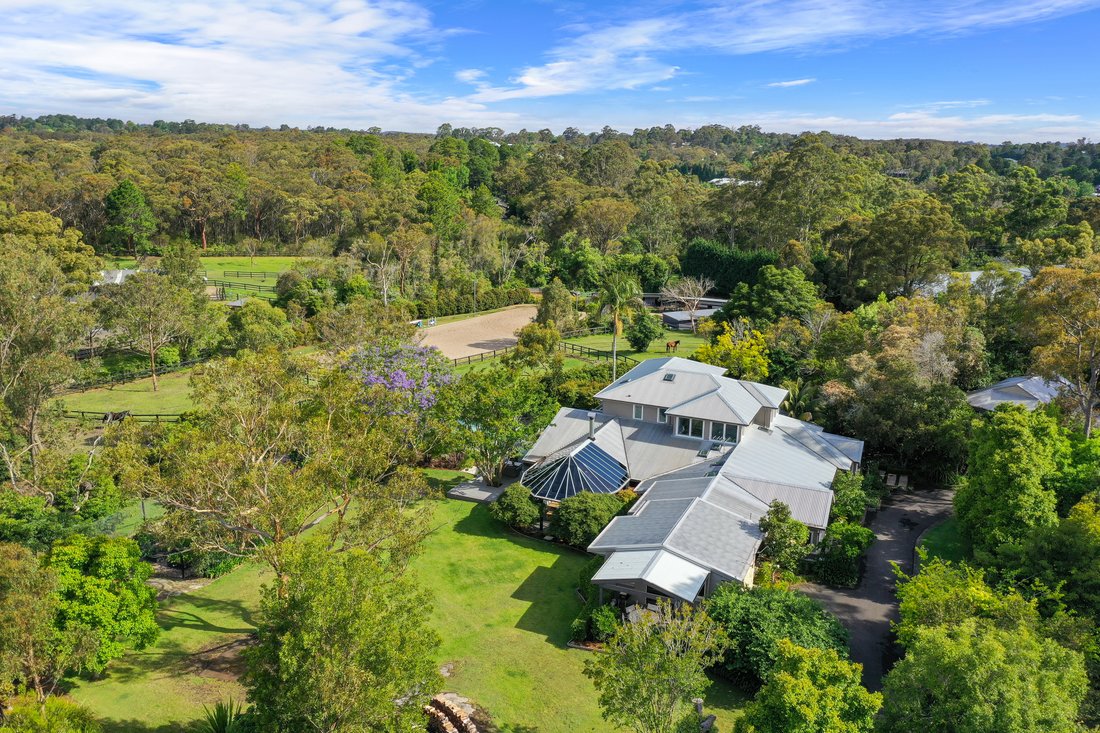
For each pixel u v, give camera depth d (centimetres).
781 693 1925
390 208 13612
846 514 4128
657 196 14788
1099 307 4356
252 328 7769
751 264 11194
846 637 2952
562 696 2789
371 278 10781
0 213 10844
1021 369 6172
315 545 2083
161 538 3206
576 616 3356
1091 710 2175
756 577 3538
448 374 5569
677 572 3169
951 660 1933
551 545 4072
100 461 3641
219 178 14725
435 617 3334
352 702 1912
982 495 3728
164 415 6322
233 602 3475
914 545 4084
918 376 4934
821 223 11681
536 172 19425
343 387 3919
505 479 4953
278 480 2922
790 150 11888
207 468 2898
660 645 2256
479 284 11381
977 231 11594
